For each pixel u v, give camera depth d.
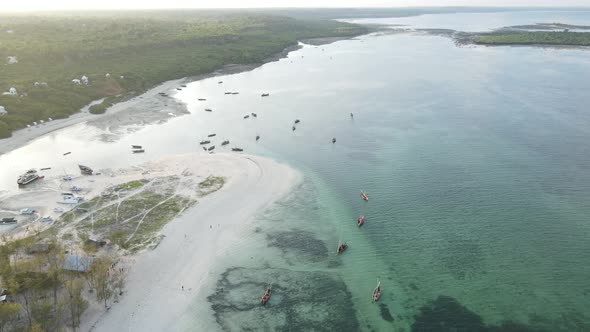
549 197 94.31
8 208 88.62
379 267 73.25
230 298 66.06
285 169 110.81
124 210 88.06
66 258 67.19
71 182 100.69
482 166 110.69
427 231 83.12
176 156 118.12
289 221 86.69
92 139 131.38
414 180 104.06
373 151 123.00
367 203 93.81
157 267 71.62
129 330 59.19
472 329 60.19
